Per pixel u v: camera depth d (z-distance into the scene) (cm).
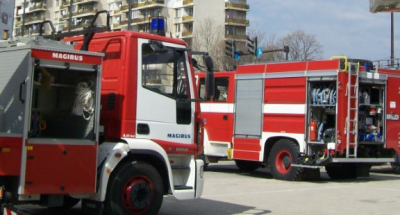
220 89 1672
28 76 657
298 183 1423
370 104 1470
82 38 853
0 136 648
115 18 7875
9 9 852
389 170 1942
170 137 814
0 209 666
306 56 5238
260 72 1548
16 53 682
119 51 786
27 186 661
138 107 782
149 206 781
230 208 1004
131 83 776
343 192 1259
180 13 7594
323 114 1434
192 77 848
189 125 839
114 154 741
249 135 1565
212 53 5072
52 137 709
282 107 1482
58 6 8075
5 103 692
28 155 662
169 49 821
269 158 1520
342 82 1370
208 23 6250
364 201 1127
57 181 687
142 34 793
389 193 1257
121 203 754
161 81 809
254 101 1559
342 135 1373
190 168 841
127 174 760
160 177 797
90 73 727
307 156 1416
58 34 869
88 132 723
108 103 789
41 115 714
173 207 1004
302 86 1438
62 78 727
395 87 1515
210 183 1405
